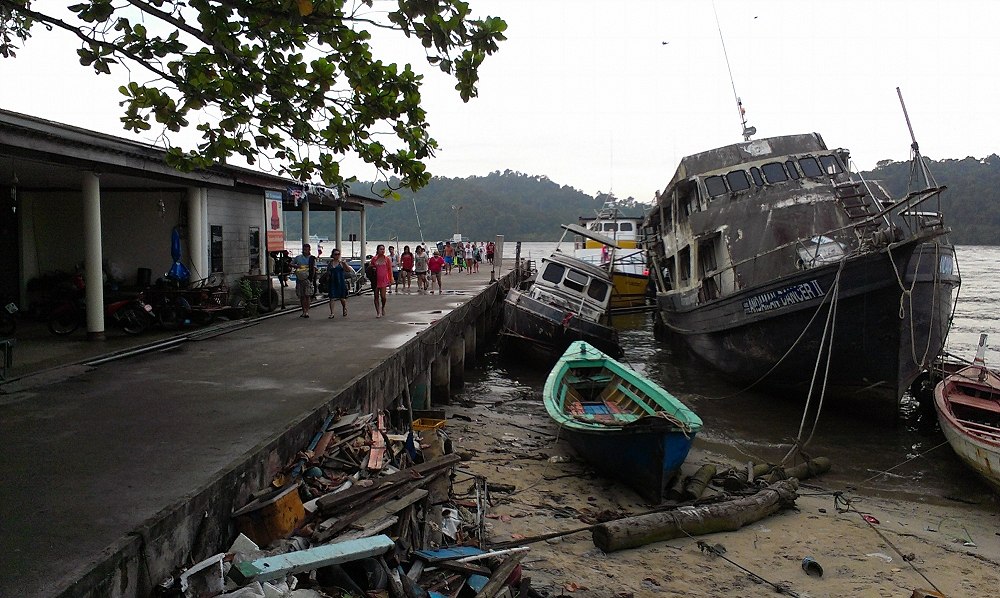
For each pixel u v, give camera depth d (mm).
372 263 16438
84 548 4008
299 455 6629
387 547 5055
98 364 9852
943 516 9477
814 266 14195
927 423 14211
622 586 6996
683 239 18594
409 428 9453
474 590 5352
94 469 5379
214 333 13219
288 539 5148
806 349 13828
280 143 5664
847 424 13961
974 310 33469
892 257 12062
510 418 14289
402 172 5594
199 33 4883
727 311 15383
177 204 14609
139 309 12461
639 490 9680
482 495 9141
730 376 16625
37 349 10680
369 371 9375
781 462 11758
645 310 26953
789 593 7027
